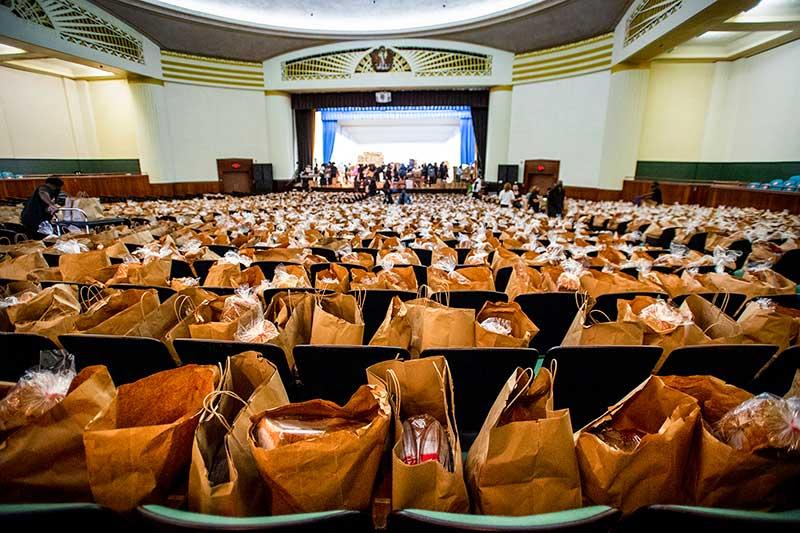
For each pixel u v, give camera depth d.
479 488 0.85
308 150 16.28
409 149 19.27
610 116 10.79
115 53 10.98
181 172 13.68
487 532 0.66
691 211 6.87
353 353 1.32
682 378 1.04
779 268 3.21
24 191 8.97
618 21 10.25
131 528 0.83
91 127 13.30
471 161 18.28
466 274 2.39
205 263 2.74
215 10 12.04
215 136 14.17
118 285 2.06
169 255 2.86
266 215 6.18
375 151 19.30
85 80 12.96
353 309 1.68
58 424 0.89
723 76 10.49
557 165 12.66
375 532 0.98
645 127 11.14
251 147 14.84
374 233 4.29
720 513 0.70
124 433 0.82
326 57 13.97
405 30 13.05
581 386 1.40
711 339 1.52
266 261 2.78
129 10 10.78
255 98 14.58
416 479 0.80
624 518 0.83
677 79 10.80
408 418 1.09
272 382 1.05
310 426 0.93
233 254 2.85
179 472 0.89
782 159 9.02
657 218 5.82
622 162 10.83
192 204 8.74
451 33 12.84
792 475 0.83
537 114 13.06
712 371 1.38
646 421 1.03
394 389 1.10
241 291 1.83
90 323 1.60
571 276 2.26
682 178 11.13
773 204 6.71
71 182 10.27
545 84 12.71
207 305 1.68
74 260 2.52
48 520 0.70
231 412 1.05
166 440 0.83
